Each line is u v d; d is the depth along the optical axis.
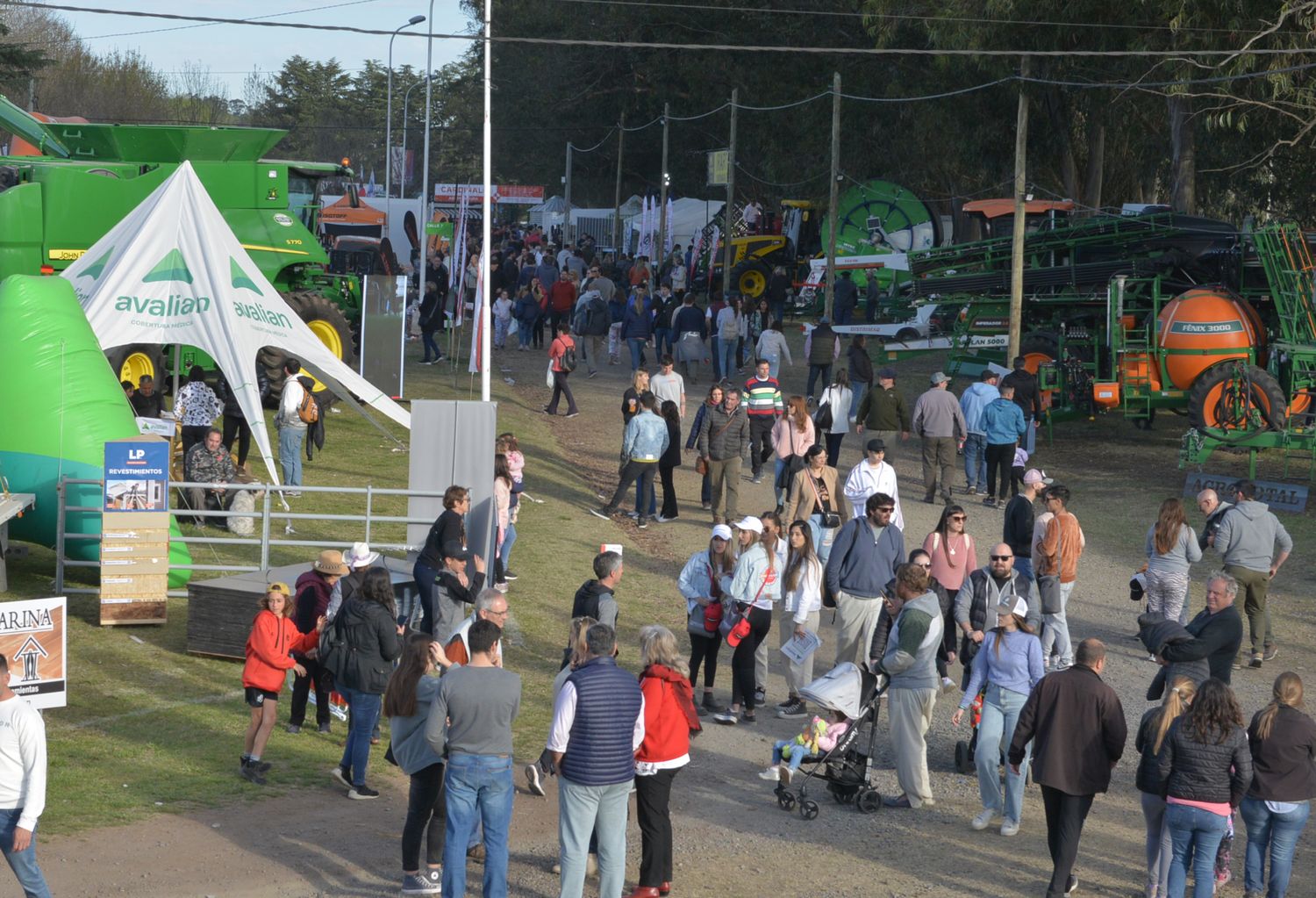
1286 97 39.81
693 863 12.90
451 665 11.91
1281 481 32.84
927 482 31.27
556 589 23.81
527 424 39.09
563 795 10.95
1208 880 11.43
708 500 31.12
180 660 18.73
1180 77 41.62
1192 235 38.53
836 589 17.73
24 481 21.67
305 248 36.97
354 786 14.27
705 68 82.56
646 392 29.50
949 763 16.39
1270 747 11.77
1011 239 41.00
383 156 181.75
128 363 31.39
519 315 54.25
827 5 72.44
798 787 15.37
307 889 11.82
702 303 66.62
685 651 20.92
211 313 26.17
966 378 47.47
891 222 61.22
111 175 33.59
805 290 64.25
